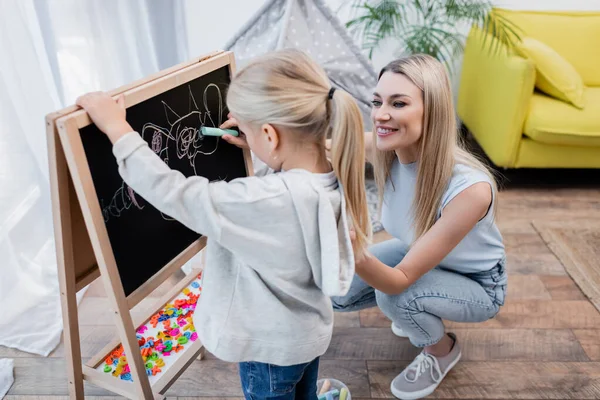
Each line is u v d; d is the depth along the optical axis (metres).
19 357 1.66
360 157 0.92
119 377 1.27
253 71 0.88
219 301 0.99
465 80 3.09
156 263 1.15
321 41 2.19
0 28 1.54
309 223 0.90
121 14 1.93
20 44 1.60
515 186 2.72
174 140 1.10
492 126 2.67
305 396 1.30
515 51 2.57
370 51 2.96
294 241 0.91
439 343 1.60
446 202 1.28
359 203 0.97
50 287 1.81
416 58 1.24
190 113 1.14
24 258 1.76
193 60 1.16
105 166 0.97
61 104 1.86
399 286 1.23
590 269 2.07
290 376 1.08
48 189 1.78
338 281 0.90
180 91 1.10
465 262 1.45
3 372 1.58
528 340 1.75
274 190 0.87
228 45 2.17
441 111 1.21
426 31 2.84
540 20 2.81
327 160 0.99
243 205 0.86
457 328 1.81
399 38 3.06
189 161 1.16
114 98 0.93
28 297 1.76
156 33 2.03
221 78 1.23
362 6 2.89
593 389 1.57
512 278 2.04
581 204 2.55
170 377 1.24
